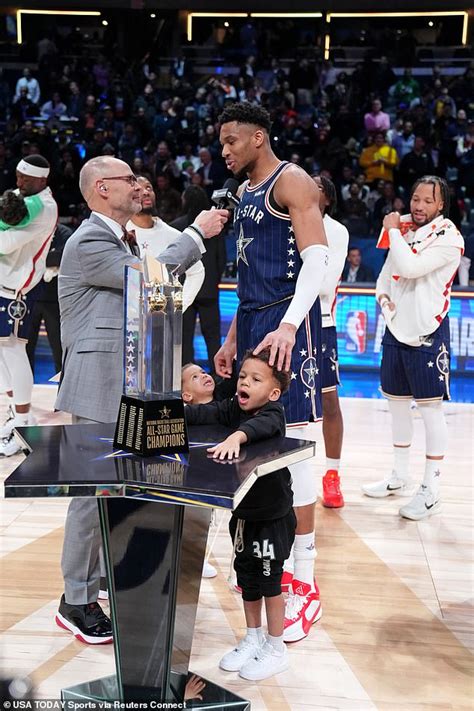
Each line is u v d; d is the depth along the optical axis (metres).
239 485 1.55
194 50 13.75
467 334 6.63
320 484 3.94
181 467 1.68
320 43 14.09
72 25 14.77
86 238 2.32
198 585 1.94
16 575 2.85
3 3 14.18
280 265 2.41
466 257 7.84
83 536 2.36
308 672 2.26
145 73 12.91
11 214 3.95
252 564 2.19
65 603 2.43
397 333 3.50
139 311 1.82
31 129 10.62
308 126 11.05
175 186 9.78
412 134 10.65
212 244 5.42
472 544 3.21
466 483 3.96
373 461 4.31
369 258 8.62
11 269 4.18
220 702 2.02
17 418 4.39
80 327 2.37
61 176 9.95
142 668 1.86
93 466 1.67
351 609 2.65
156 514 1.76
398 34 13.36
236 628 2.53
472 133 10.41
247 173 2.46
